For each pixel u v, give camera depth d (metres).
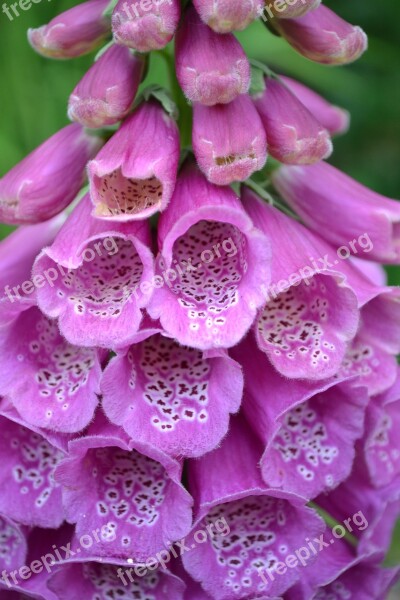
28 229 0.43
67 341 0.40
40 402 0.40
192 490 0.41
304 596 0.42
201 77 0.38
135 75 0.40
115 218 0.38
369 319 0.42
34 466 0.41
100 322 0.38
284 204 0.44
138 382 0.39
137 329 0.38
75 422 0.39
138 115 0.40
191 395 0.39
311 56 0.41
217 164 0.39
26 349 0.40
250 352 0.41
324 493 0.42
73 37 0.41
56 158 0.41
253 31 0.63
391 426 0.44
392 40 0.91
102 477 0.40
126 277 0.40
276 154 0.40
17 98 0.62
